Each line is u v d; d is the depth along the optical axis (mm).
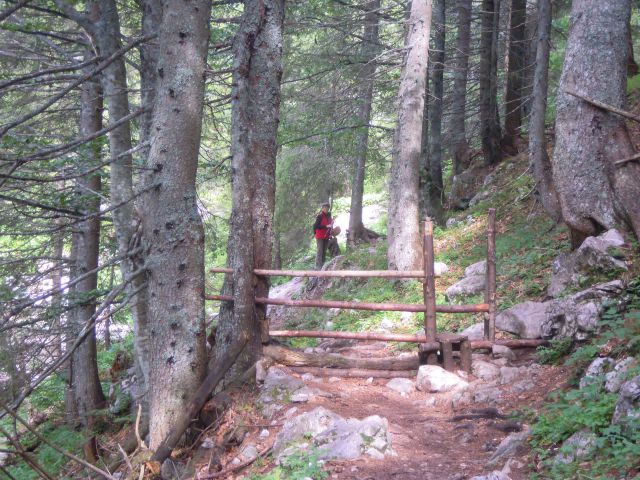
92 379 11016
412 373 7445
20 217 9492
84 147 7164
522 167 16594
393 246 12984
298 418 5594
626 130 8156
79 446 8102
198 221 6699
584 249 7812
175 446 6285
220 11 12789
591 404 4840
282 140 15039
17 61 11172
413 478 4672
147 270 6656
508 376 6715
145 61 9070
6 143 5840
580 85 8211
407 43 13250
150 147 6695
